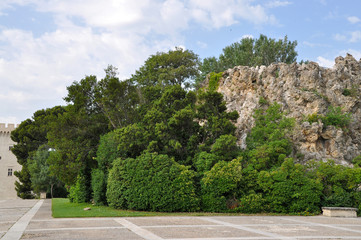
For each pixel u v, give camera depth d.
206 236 13.28
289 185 24.66
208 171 25.22
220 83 43.75
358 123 38.16
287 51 57.22
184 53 50.34
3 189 75.31
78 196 34.25
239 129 35.75
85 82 33.62
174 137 28.73
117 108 32.78
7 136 78.19
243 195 24.78
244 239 12.70
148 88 33.09
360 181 24.36
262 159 26.69
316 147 33.91
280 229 15.98
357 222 19.86
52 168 32.06
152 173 24.77
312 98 35.91
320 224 18.48
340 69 40.59
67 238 12.41
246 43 57.38
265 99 38.12
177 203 24.02
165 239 12.37
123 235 13.27
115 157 28.83
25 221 18.03
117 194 25.53
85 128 33.78
